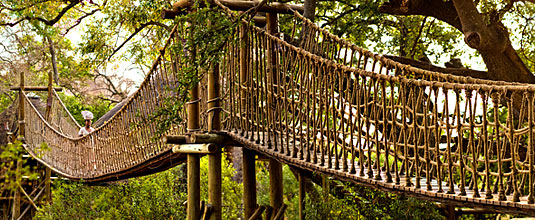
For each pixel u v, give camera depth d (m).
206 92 7.32
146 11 12.36
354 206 7.89
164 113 6.79
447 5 8.11
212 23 6.28
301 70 5.97
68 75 22.59
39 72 22.67
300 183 7.76
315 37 7.00
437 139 4.43
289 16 10.91
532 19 9.66
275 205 7.77
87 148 10.68
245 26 6.86
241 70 7.20
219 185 7.06
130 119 8.87
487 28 7.33
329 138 5.40
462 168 4.26
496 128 4.00
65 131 13.84
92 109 21.98
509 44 7.98
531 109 3.78
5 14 12.99
